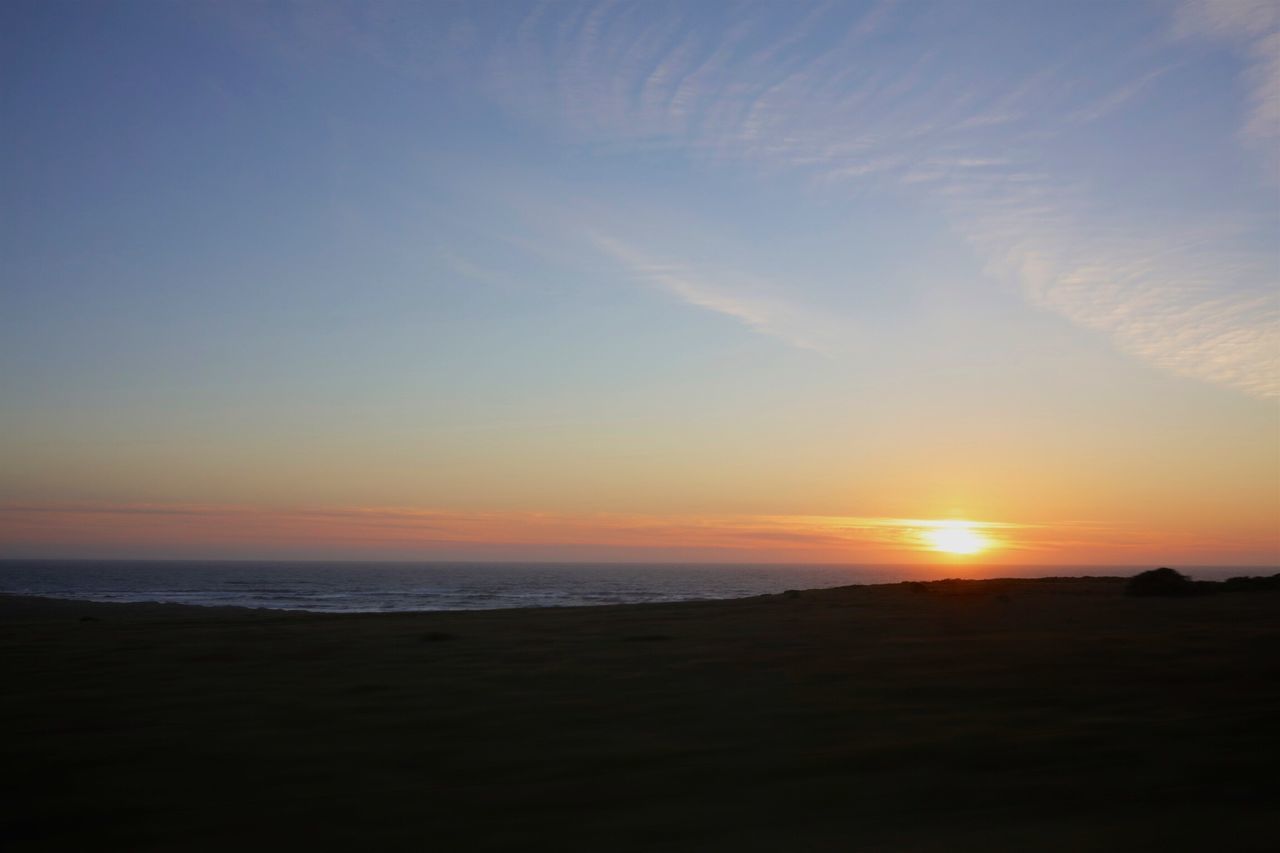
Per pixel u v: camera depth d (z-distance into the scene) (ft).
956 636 75.46
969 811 29.58
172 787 32.12
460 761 35.50
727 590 503.20
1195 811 29.40
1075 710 44.16
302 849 26.16
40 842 26.81
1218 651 62.44
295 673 57.52
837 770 34.09
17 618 160.76
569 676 55.83
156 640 79.61
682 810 29.63
